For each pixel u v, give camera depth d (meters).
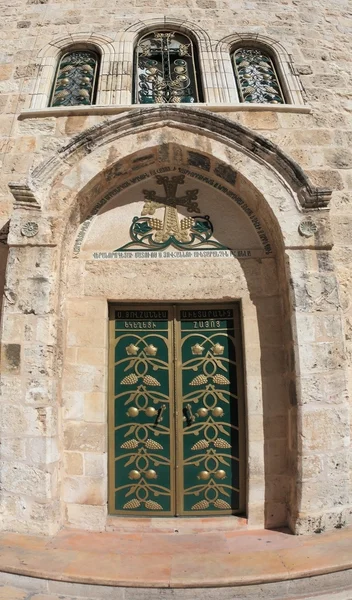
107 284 5.86
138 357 5.83
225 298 5.85
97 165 5.87
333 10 8.38
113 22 7.89
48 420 5.09
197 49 7.73
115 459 5.62
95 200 6.19
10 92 7.07
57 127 6.57
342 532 4.93
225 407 5.73
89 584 4.14
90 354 5.64
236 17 8.03
